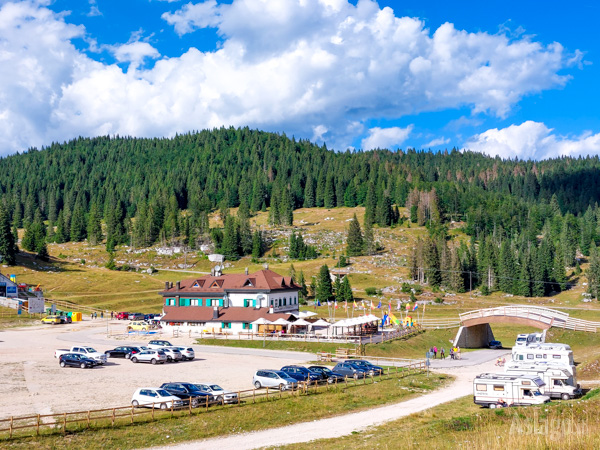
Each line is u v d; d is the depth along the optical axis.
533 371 52.56
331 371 63.12
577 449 29.59
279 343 89.44
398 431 40.03
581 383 60.62
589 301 177.62
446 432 37.78
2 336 98.69
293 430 41.00
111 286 186.12
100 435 37.81
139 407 45.69
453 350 87.94
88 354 70.81
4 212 199.88
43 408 45.59
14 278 160.25
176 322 106.88
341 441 37.53
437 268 198.00
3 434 37.03
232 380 59.91
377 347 85.69
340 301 165.38
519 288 189.38
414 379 62.41
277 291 106.12
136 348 77.38
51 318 121.12
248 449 35.69
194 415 43.62
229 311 104.25
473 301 176.62
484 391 49.03
